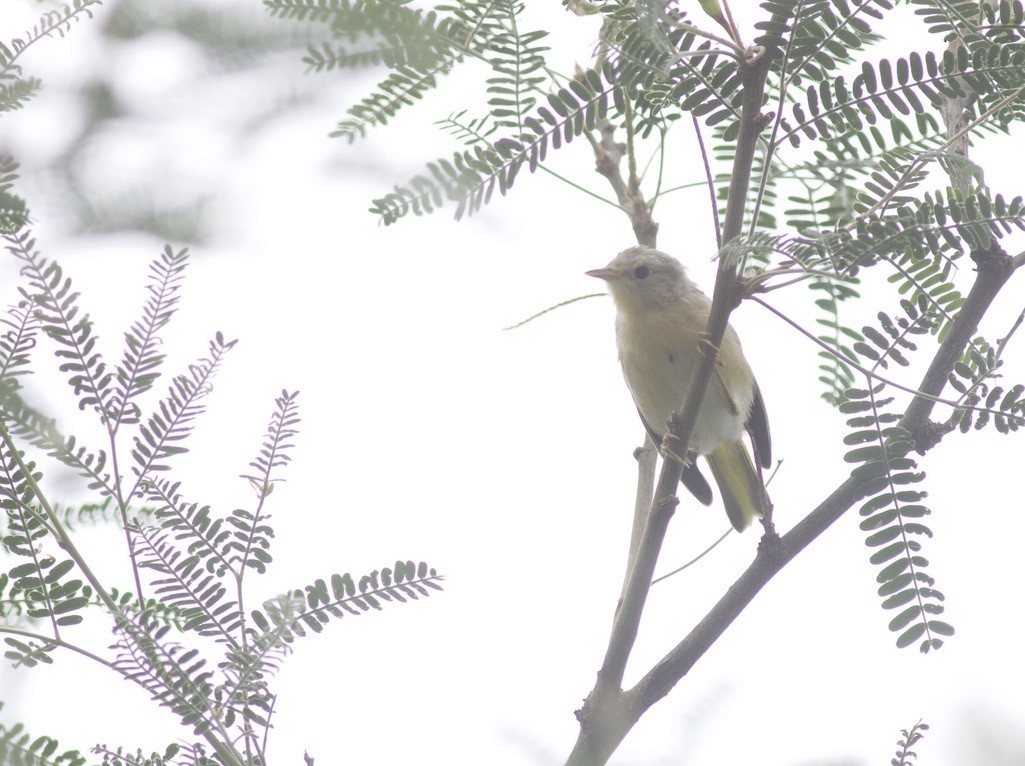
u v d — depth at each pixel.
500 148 4.50
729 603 5.51
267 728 3.98
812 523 5.56
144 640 3.86
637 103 5.02
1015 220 4.48
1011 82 4.57
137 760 3.71
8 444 4.09
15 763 3.29
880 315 5.02
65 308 3.90
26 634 3.93
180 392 4.35
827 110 4.70
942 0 4.70
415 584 4.26
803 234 4.43
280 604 3.88
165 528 4.35
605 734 5.20
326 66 1.27
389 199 1.70
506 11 4.09
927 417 5.31
